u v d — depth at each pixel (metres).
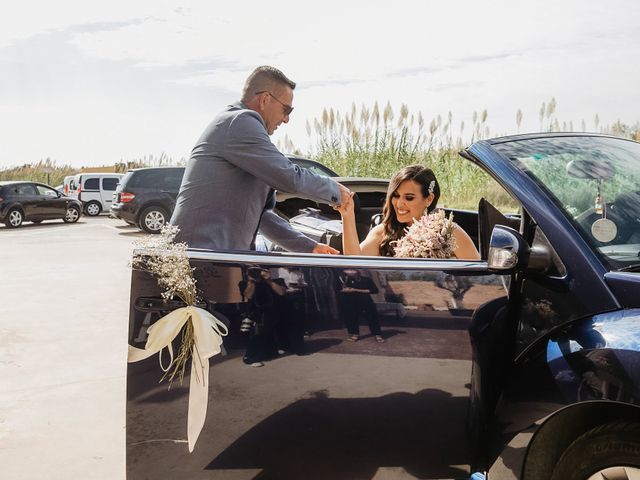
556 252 2.14
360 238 4.84
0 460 3.46
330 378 2.24
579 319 2.05
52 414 4.11
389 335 2.22
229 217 3.04
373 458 2.25
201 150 3.06
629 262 2.12
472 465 2.30
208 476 2.29
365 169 12.67
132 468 2.33
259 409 2.26
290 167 2.99
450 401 2.23
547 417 2.03
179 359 2.28
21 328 6.45
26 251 13.70
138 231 19.41
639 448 1.89
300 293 2.25
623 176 2.44
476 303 2.23
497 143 2.55
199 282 2.28
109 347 5.71
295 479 2.28
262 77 3.16
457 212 4.42
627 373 1.86
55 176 40.31
